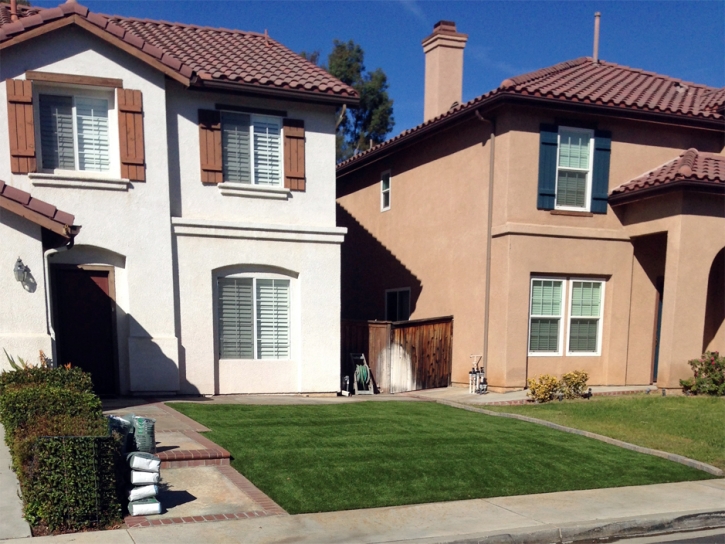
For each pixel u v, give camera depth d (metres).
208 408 10.74
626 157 15.09
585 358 14.86
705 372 13.70
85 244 11.52
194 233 12.35
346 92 13.15
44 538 5.47
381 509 6.62
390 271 18.86
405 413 11.39
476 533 6.04
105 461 5.94
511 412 11.90
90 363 11.78
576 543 6.30
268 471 7.51
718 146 16.12
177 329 12.30
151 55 11.57
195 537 5.66
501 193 14.06
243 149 12.98
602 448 9.45
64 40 11.28
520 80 14.36
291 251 13.18
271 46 15.19
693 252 13.71
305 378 13.38
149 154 11.92
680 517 6.86
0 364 9.54
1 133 10.96
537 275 14.32
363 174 20.80
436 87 17.75
